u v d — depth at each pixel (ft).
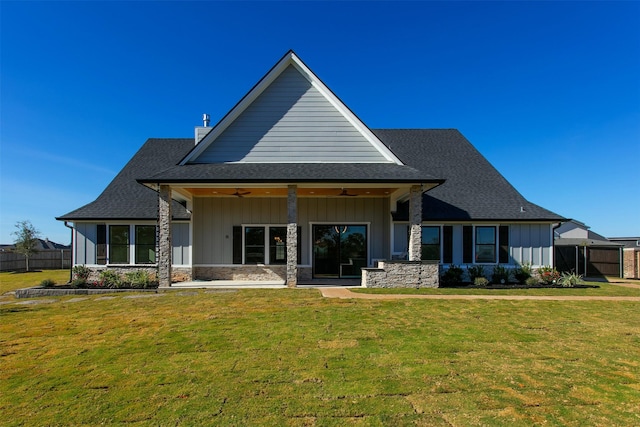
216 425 11.32
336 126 46.85
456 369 16.12
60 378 15.12
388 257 52.65
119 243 51.70
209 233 52.85
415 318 26.21
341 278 52.85
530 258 51.67
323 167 44.52
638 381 14.96
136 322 25.05
